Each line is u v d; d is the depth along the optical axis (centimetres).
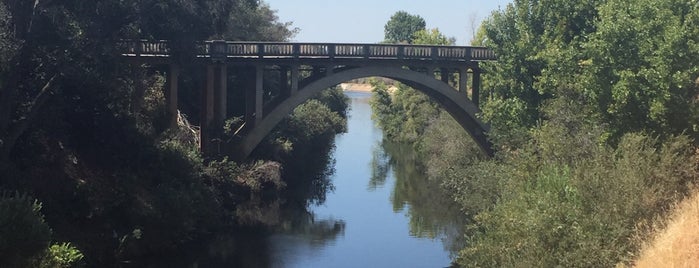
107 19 2384
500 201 2434
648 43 2186
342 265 2578
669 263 1488
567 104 2511
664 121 2070
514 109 2986
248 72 3303
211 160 3183
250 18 4512
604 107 2306
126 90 2616
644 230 1739
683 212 1722
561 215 1795
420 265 2595
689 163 1888
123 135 2661
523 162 2362
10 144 2248
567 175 2003
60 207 2283
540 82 2792
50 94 2405
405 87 6378
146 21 2488
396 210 3584
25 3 2261
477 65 3547
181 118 3400
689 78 2059
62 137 2572
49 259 1733
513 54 3017
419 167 5050
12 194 2078
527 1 3091
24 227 1733
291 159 4306
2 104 2230
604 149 2059
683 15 2352
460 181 3120
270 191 3653
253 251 2733
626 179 1828
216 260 2584
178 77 3428
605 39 2258
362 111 10825
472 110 3581
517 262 1798
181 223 2584
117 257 2317
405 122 6488
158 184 2675
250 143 3284
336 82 3375
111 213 2434
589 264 1683
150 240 2491
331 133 5759
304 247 2822
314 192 4031
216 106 3284
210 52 3086
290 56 3250
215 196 2983
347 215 3447
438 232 3122
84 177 2467
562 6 3008
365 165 5150
